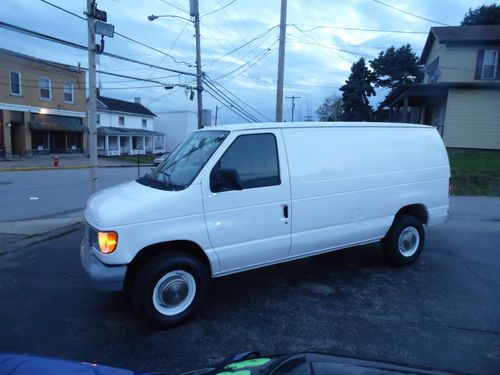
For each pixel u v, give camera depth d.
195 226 3.56
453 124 18.61
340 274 4.94
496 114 18.05
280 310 3.88
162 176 4.00
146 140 48.72
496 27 21.59
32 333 3.38
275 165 4.05
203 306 3.97
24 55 27.61
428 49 24.47
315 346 3.19
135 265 3.58
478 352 3.09
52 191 13.00
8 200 11.06
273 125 4.13
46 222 7.80
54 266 5.13
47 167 22.83
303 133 4.30
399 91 19.67
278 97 15.80
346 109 41.84
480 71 20.20
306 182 4.22
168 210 3.43
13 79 27.33
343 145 4.57
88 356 3.04
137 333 3.41
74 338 3.31
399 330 3.46
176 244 3.60
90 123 8.36
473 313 3.81
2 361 1.93
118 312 3.81
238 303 4.04
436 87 18.11
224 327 3.52
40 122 29.55
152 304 3.39
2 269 5.00
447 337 3.33
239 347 3.18
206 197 3.61
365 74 41.06
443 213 5.58
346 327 3.52
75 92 32.75
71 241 6.38
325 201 4.37
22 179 16.67
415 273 4.99
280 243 4.09
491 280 4.75
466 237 6.95
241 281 4.68
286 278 4.79
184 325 3.55
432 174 5.39
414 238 5.27
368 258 5.64
